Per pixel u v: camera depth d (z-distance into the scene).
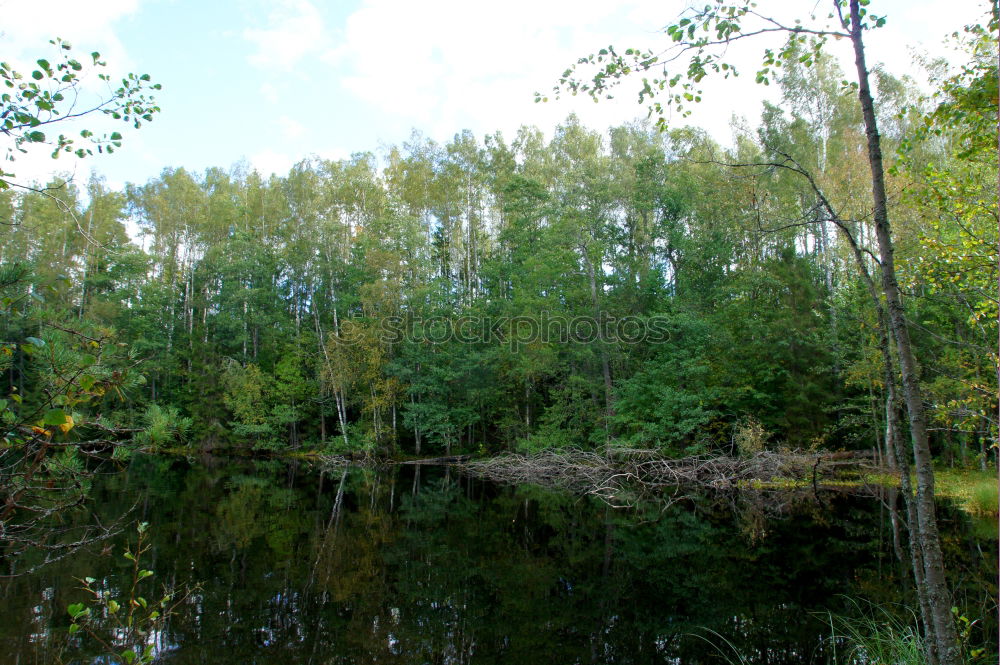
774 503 15.74
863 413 17.69
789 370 19.41
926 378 14.62
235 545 10.83
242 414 29.55
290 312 36.31
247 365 30.97
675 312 22.50
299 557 10.24
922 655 5.01
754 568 9.70
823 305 19.16
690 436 21.53
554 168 30.92
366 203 32.12
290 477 22.39
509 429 26.39
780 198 21.19
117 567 9.09
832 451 19.41
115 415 3.72
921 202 7.14
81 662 5.88
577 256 24.52
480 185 31.98
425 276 30.77
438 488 20.23
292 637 6.82
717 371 21.14
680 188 24.88
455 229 34.41
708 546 11.34
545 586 8.98
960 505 13.26
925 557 3.34
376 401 27.11
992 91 4.28
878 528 12.45
